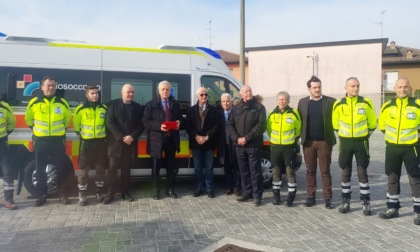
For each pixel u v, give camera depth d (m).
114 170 5.99
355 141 5.35
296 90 25.52
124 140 5.90
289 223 5.00
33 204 5.89
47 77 5.68
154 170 6.16
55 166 5.99
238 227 4.84
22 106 6.03
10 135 5.98
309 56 25.19
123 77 6.45
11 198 5.64
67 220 5.11
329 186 5.73
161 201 6.11
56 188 6.31
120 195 6.49
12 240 4.37
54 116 5.70
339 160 5.51
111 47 6.48
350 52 24.44
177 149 6.23
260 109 5.82
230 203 6.02
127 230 4.72
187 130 6.33
